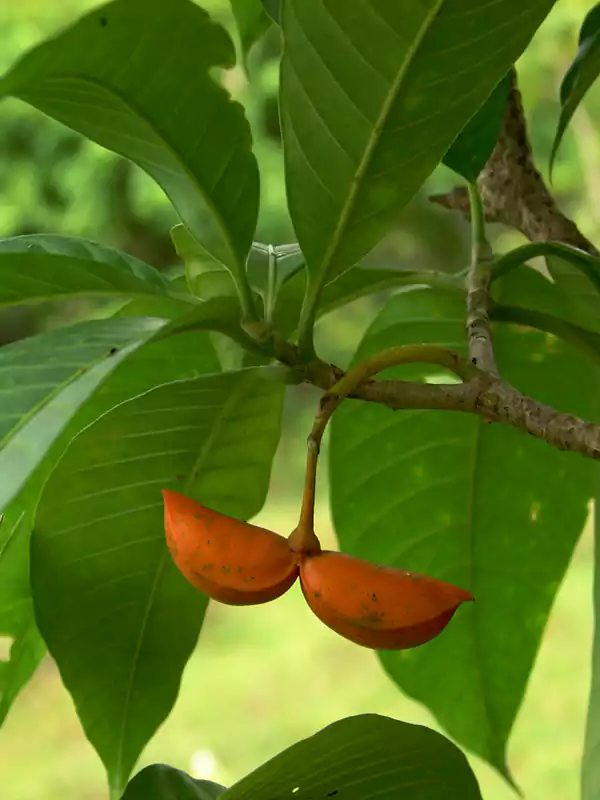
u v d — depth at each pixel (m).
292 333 0.62
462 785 0.57
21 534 0.62
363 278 0.63
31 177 3.50
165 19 0.51
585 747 0.59
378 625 0.51
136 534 0.62
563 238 0.66
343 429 0.69
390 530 0.71
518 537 0.70
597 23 0.62
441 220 3.69
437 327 0.68
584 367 0.67
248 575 0.52
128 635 0.63
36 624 0.61
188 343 0.64
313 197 0.54
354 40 0.51
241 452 0.61
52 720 2.27
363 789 0.57
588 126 2.99
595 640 0.60
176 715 2.23
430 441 0.69
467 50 0.51
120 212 3.57
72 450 0.59
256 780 0.54
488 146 0.61
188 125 0.54
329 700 2.24
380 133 0.53
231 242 0.55
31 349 0.53
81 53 0.51
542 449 0.68
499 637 0.70
